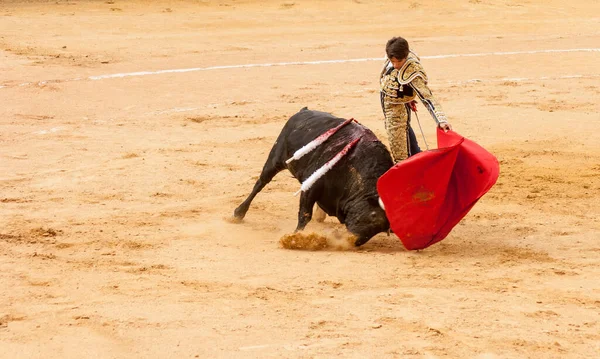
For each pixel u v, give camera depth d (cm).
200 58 5759
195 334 1424
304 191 2080
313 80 4988
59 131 3600
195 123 3844
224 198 2603
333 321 1488
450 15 8206
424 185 1922
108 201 2553
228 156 3206
